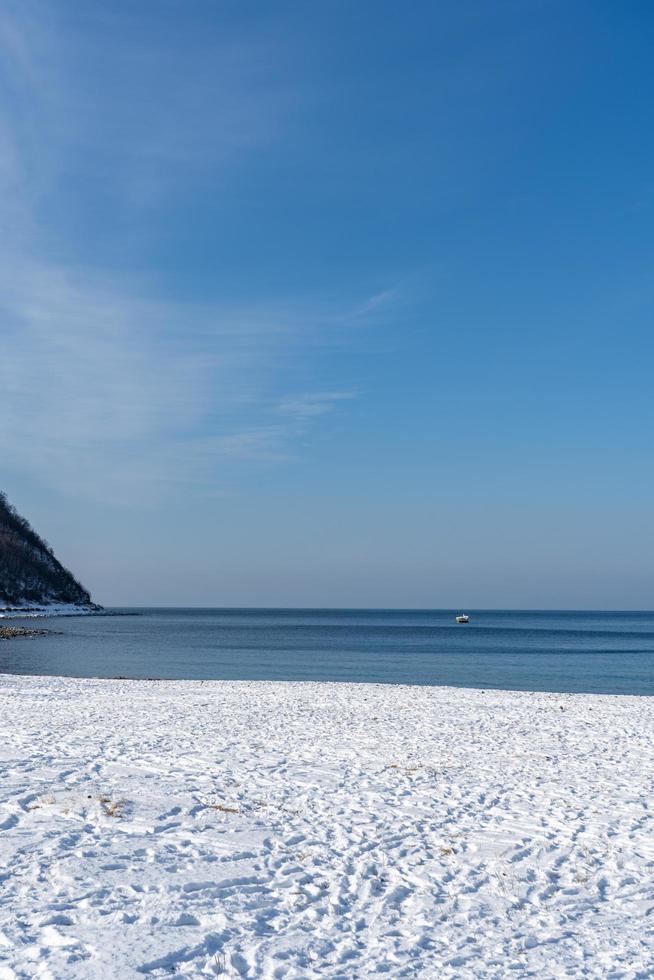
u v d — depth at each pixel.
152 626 125.19
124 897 7.09
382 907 7.23
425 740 16.72
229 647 70.50
